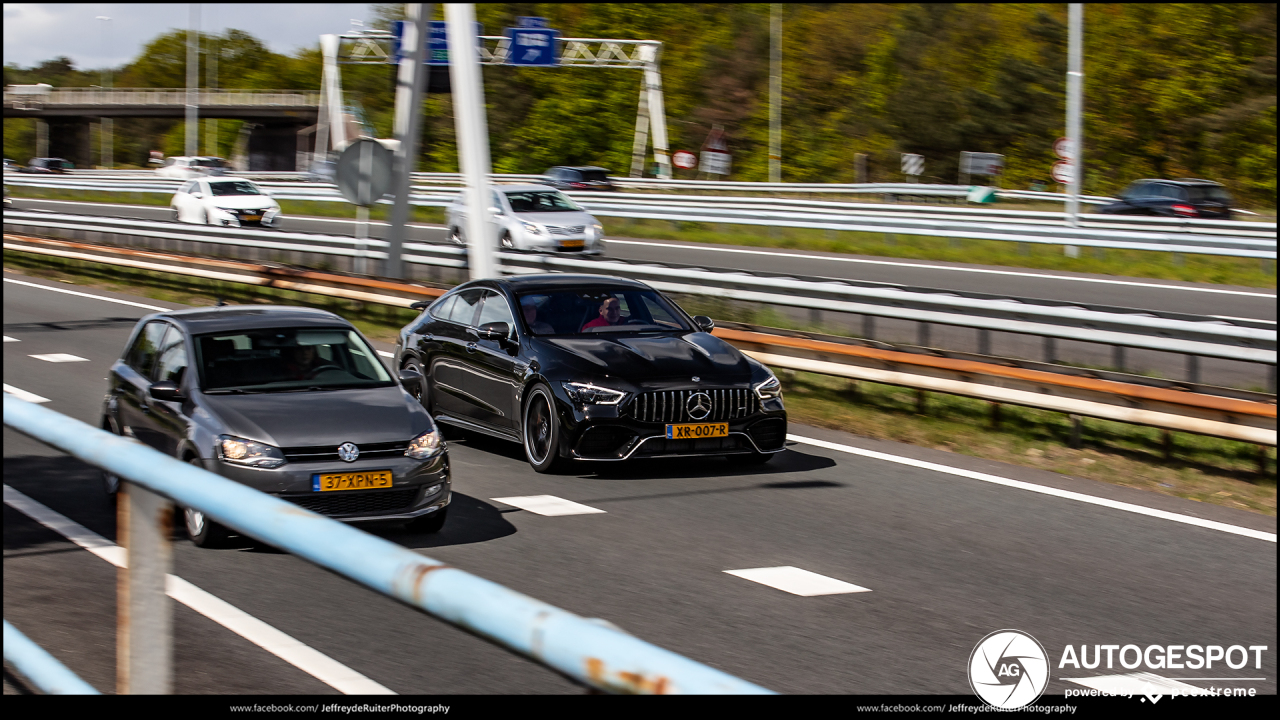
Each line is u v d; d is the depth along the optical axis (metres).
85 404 11.05
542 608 1.40
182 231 24.27
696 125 72.69
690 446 8.59
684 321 9.77
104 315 18.42
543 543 6.71
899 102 63.97
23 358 13.84
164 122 136.25
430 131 78.31
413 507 6.80
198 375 7.16
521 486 8.30
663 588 5.83
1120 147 57.50
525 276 10.03
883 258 24.67
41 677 2.79
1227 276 20.83
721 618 5.36
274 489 6.49
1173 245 21.59
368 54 46.19
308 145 89.50
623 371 8.62
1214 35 55.66
